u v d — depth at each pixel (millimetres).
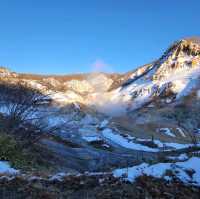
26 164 21312
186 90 166125
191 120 135875
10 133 24938
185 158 20656
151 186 14797
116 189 14133
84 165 33688
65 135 71312
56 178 15734
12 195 12805
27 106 27578
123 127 124000
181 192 14859
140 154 58094
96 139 84938
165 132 119312
